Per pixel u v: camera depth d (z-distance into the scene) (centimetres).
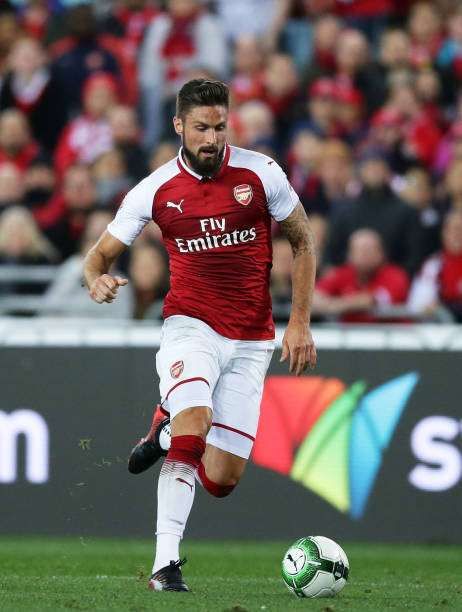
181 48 5069
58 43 5347
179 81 5022
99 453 3412
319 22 5088
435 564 2892
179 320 2020
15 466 3419
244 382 2064
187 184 1973
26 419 3422
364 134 4888
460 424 3397
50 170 4803
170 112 4981
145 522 3406
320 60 5066
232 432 2078
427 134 4781
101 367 3425
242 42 5066
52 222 4469
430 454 3406
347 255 4200
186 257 2012
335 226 4222
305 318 2005
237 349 2045
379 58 5084
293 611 1664
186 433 1891
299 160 4634
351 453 3409
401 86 4934
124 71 5047
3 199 4412
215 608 1667
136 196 2005
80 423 3416
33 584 2052
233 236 1992
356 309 3806
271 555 3052
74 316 3916
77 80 5025
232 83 5103
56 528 3412
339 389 3412
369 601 1850
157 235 3975
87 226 4206
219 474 2112
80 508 3412
